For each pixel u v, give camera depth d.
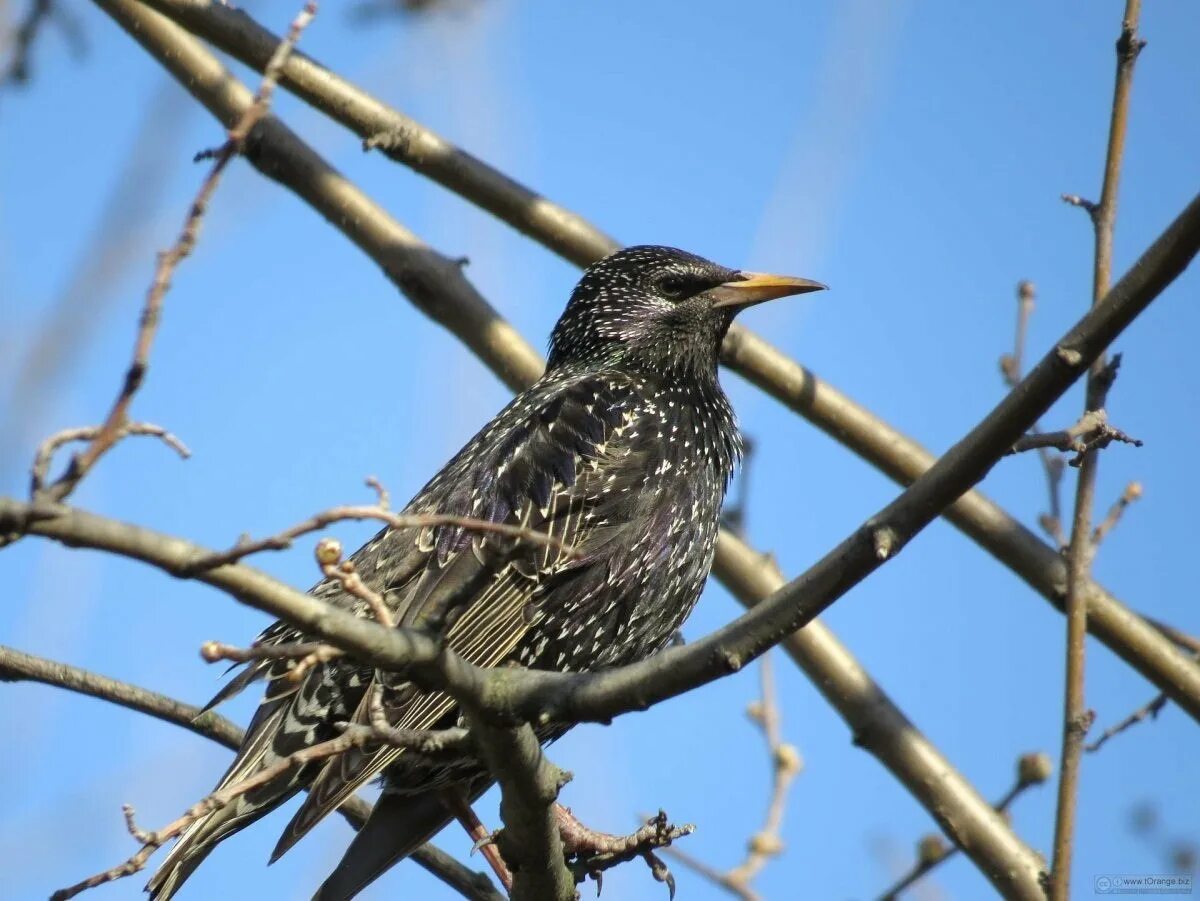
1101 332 6.64
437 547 10.07
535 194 11.70
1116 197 8.80
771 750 11.02
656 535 10.54
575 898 8.17
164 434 5.39
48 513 5.31
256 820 9.11
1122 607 10.72
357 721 9.05
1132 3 8.87
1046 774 10.59
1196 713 10.62
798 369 11.62
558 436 10.48
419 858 9.53
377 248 11.53
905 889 10.61
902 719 10.84
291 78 11.13
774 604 6.77
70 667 8.89
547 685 6.95
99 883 5.94
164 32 11.54
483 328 11.43
